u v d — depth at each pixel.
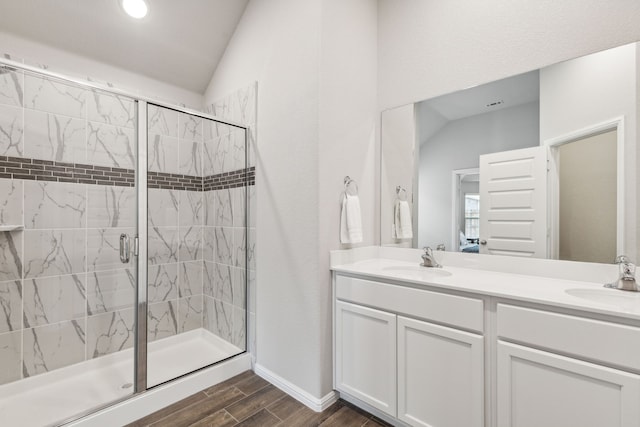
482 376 1.29
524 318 1.18
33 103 1.91
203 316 2.63
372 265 1.89
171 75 2.56
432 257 1.86
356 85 2.02
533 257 1.56
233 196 2.37
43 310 1.95
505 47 1.65
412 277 1.53
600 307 1.03
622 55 1.33
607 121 1.36
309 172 1.83
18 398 1.82
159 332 2.35
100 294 2.14
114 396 1.78
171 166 2.40
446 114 1.87
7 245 1.84
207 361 2.19
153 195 2.30
